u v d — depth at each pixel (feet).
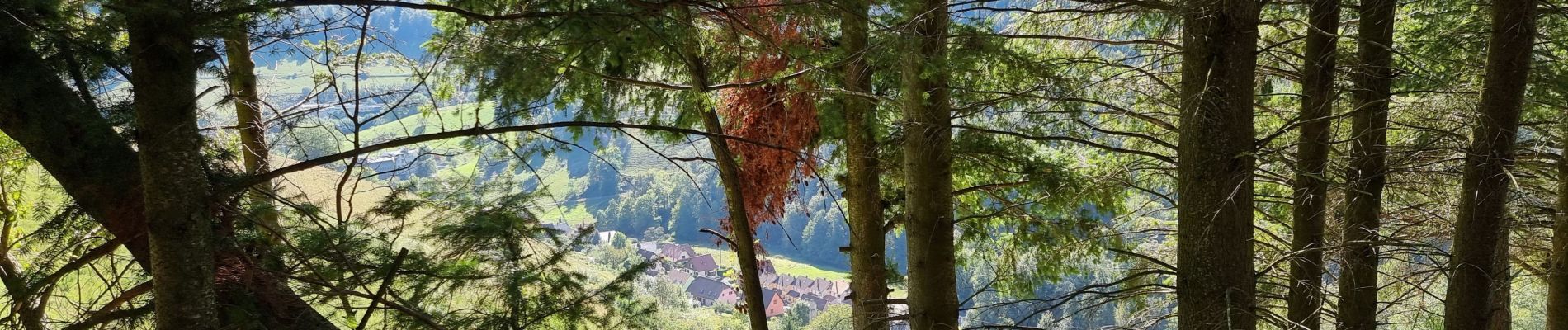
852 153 24.41
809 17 15.74
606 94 19.22
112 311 13.15
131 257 14.40
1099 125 26.94
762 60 21.03
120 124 12.78
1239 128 16.30
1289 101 28.94
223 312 12.53
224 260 12.56
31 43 11.75
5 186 17.53
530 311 13.58
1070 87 21.89
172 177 10.31
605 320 14.23
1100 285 19.79
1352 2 23.31
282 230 14.90
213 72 11.85
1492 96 17.31
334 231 14.40
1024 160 24.91
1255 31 16.14
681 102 22.17
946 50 19.36
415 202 15.02
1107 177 24.53
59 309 14.92
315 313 13.94
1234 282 16.65
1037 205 25.72
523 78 12.83
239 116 17.10
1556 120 21.54
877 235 24.72
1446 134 20.13
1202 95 15.93
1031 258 27.35
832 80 19.98
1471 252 18.19
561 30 12.70
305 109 15.11
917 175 21.89
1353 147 21.71
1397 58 22.43
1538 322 41.98
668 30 12.96
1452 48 20.65
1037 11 19.33
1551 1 19.83
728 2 13.80
